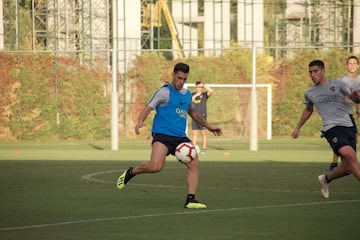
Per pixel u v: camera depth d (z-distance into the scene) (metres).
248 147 80.69
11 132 97.25
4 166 54.97
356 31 120.69
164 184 42.16
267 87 97.38
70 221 28.55
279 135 102.31
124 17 109.69
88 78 98.62
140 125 31.69
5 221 28.59
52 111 97.75
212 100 101.81
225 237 25.08
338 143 33.75
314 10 127.94
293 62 101.88
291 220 28.72
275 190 39.12
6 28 120.88
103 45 114.62
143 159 62.09
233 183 42.72
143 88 100.12
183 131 32.44
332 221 28.48
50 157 64.56
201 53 124.75
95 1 117.69
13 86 97.19
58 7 118.31
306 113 35.94
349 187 40.47
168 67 100.56
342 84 34.09
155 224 27.80
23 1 125.69
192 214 30.34
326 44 126.62
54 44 109.56
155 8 133.12
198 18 163.75
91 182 43.38
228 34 135.50
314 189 39.56
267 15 187.12
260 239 24.72
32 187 40.81
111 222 28.28
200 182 43.31
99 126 98.81
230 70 102.06
